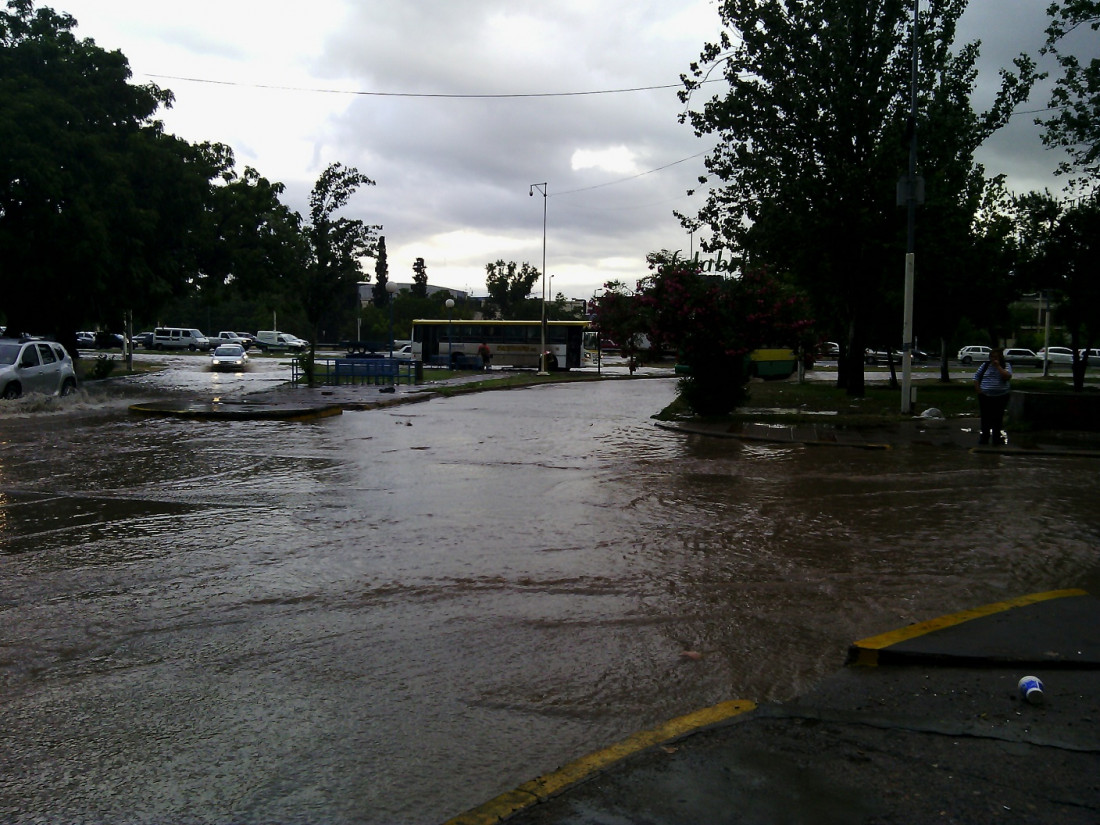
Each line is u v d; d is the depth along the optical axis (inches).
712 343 861.2
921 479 504.1
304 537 343.6
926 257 1059.3
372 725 177.2
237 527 361.4
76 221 1176.8
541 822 139.1
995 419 653.9
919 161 1002.7
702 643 227.1
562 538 344.5
